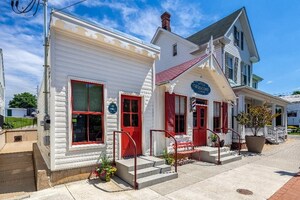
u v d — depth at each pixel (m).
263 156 9.49
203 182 5.54
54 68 5.04
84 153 5.50
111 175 5.68
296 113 33.34
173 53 15.40
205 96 9.62
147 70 7.23
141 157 6.57
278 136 15.91
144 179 5.21
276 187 5.23
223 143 10.06
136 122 6.94
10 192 5.07
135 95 6.80
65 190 4.72
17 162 8.20
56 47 5.11
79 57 5.52
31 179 6.22
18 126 21.50
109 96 6.12
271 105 16.73
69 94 5.26
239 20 15.54
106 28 5.90
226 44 13.52
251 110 10.74
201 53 13.53
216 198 4.48
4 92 24.59
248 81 16.86
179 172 6.48
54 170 4.96
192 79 9.02
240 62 15.46
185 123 8.64
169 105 7.70
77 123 5.51
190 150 8.06
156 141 7.36
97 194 4.54
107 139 6.00
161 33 16.52
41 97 8.79
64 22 5.06
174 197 4.48
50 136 4.95
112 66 6.24
